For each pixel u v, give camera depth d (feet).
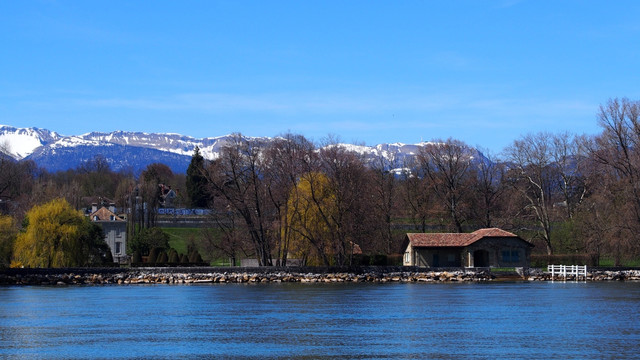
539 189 514.27
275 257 453.58
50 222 404.36
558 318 213.87
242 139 416.46
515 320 209.77
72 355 157.89
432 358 153.58
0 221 402.93
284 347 166.50
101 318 217.97
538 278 411.54
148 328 196.24
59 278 387.55
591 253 429.79
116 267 426.10
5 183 628.28
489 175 511.40
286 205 408.05
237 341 174.40
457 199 488.85
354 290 325.21
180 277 396.16
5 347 167.22
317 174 410.72
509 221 490.08
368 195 421.18
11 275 385.91
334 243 403.13
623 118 419.74
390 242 485.15
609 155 422.00
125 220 580.30
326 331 189.57
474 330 190.19
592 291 313.32
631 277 407.44
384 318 215.51
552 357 153.89
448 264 440.04
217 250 451.12
